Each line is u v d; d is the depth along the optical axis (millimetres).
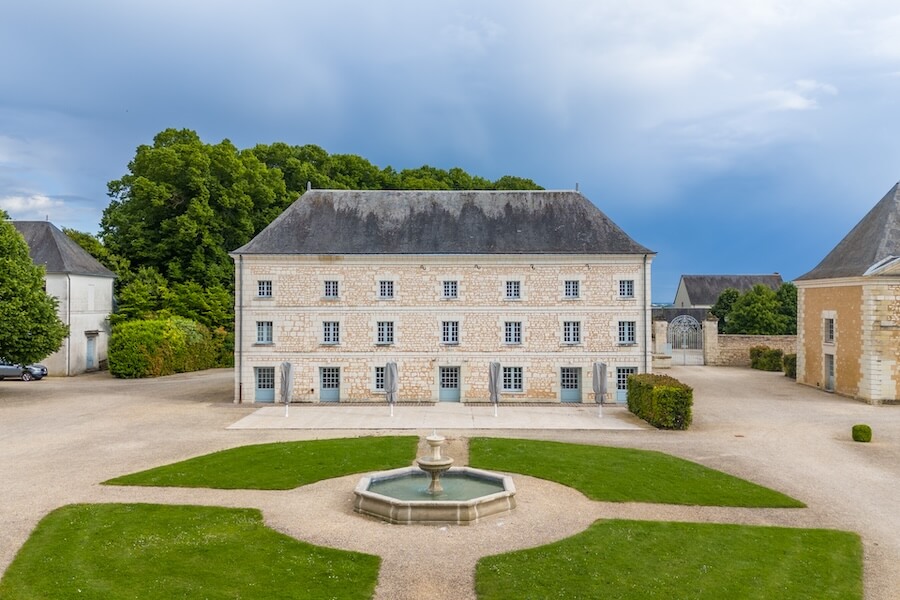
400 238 33219
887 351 31359
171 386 37938
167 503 14953
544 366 32750
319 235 33281
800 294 39438
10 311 30875
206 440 22625
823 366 36469
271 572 11031
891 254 32250
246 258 32625
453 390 33031
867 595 10727
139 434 23656
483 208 34594
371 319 32719
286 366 29031
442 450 20641
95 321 46469
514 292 32875
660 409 25234
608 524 13602
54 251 43562
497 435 24078
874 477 18062
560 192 35406
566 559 11633
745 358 50125
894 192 35000
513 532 13023
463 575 10938
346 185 60281
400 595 10242
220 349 50281
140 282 47406
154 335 43125
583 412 29828
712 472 18156
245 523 13453
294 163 58312
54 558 11625
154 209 48688
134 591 10367
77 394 34219
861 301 32312
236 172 50812
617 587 10672
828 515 14781
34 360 32625
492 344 32750
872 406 30781
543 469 18094
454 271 32781
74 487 16328
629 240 33438
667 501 15492
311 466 18297
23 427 24828
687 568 11492
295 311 32688
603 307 32750
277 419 27422
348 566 11250
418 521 13461
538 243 33094
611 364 32719
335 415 28625
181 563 11414
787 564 11812
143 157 49750
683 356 53938
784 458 20312
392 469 18094
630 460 19281
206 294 50031
